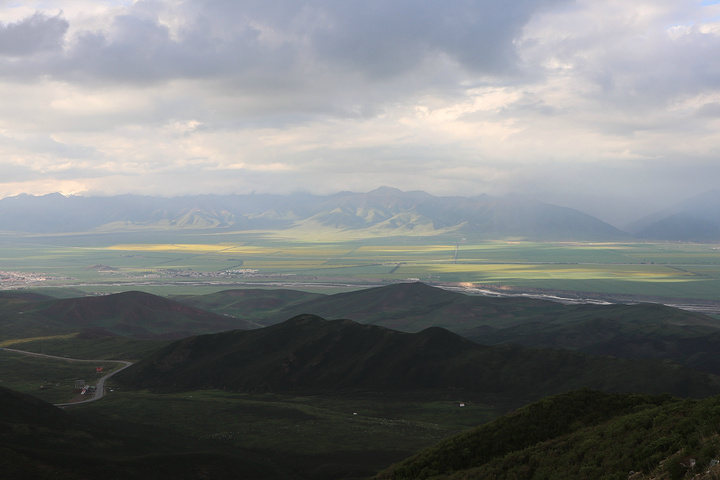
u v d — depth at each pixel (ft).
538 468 153.99
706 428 120.16
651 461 122.11
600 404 198.29
